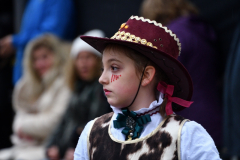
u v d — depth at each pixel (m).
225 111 6.30
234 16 7.96
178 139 3.81
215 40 7.44
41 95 9.83
